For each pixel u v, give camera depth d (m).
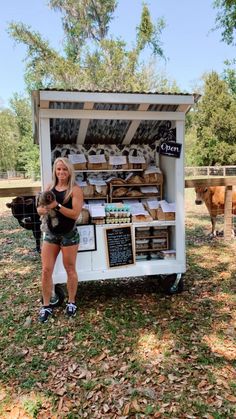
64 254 2.88
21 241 6.10
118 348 2.48
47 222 2.79
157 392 1.98
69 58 15.90
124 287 3.77
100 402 1.92
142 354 2.39
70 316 3.01
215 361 2.27
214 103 23.11
